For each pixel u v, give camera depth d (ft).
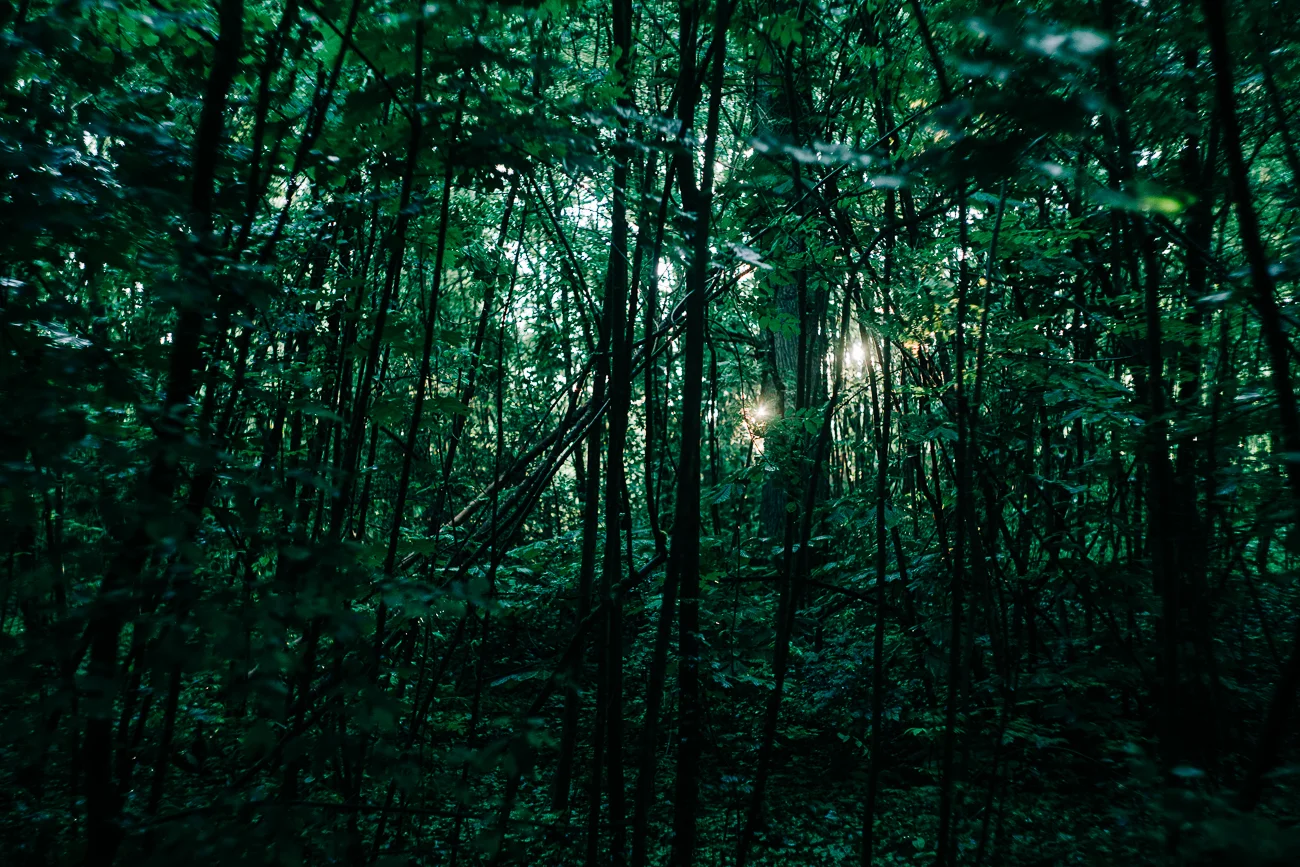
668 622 8.18
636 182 10.79
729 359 25.16
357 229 9.70
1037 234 11.22
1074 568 11.49
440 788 6.09
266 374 8.08
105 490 4.98
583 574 11.94
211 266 5.11
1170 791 5.28
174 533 4.39
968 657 7.98
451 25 5.91
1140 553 13.50
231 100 6.94
